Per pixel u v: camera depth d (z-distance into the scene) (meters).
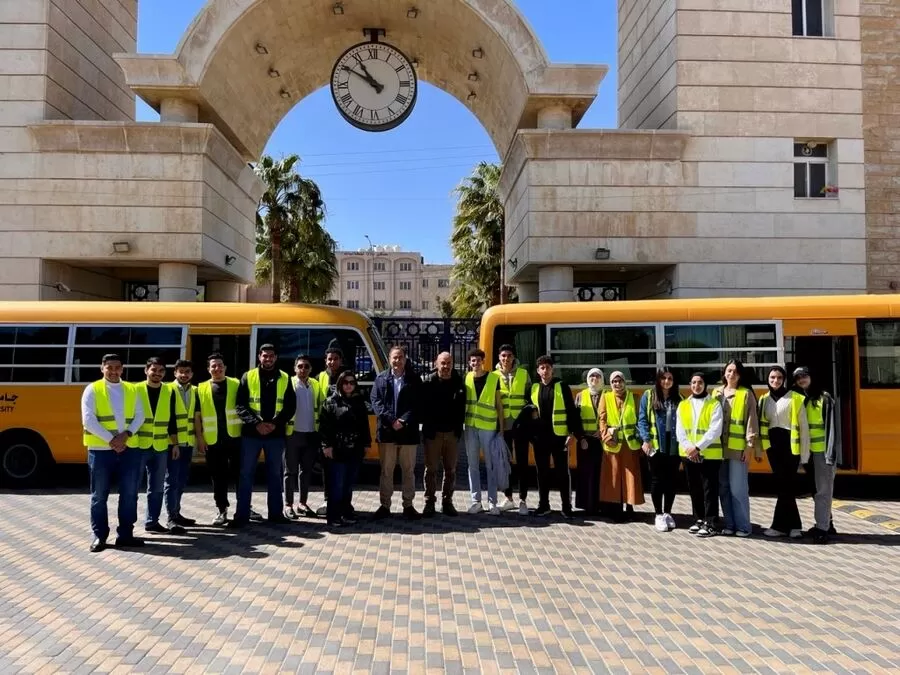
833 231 16.53
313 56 19.20
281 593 5.86
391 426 8.66
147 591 5.89
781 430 8.00
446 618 5.29
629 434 8.66
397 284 87.06
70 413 10.82
